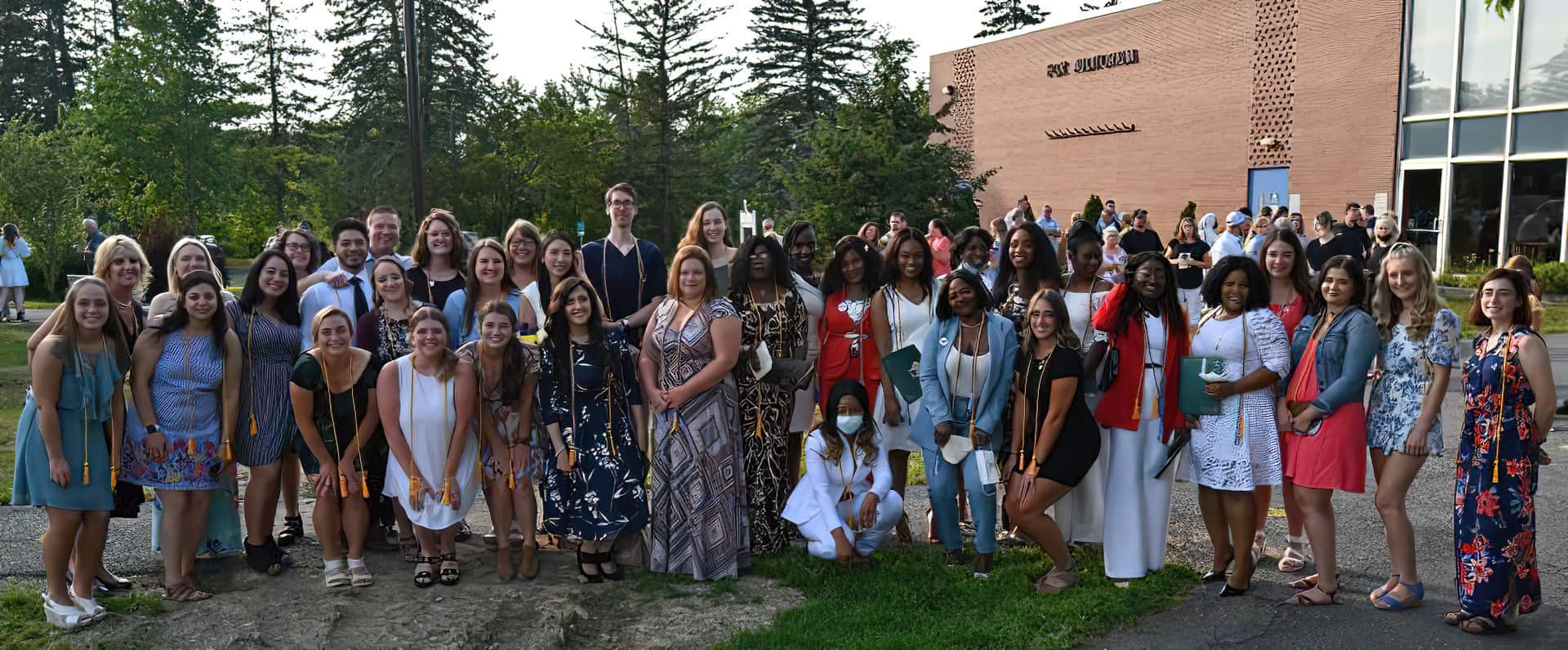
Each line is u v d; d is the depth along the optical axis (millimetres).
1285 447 5184
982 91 37500
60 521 4680
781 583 5469
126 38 41688
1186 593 5289
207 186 41438
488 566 5707
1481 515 4633
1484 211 22172
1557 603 5039
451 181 47219
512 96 51219
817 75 62406
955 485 5633
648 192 47875
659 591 5324
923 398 5570
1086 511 5785
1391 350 4941
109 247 5219
